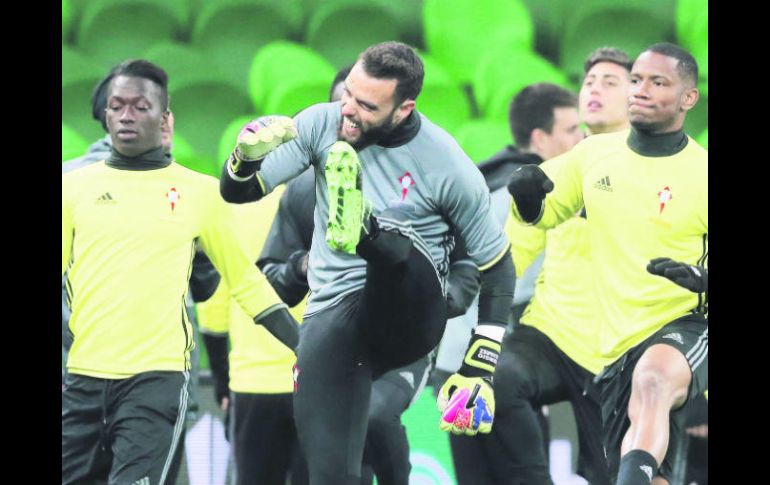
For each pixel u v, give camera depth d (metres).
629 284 16.64
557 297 18.59
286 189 17.52
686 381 15.89
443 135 14.18
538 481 18.19
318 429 13.56
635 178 16.70
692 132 25.69
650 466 15.23
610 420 16.95
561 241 18.58
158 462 15.88
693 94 16.66
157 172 16.64
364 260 13.79
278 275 17.00
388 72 13.35
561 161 17.34
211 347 19.88
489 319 14.46
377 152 14.02
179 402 16.12
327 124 13.93
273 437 18.72
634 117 16.62
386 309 13.06
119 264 16.27
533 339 18.66
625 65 20.03
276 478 18.88
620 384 16.72
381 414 16.69
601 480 18.56
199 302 18.89
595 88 19.95
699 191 16.55
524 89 20.95
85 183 16.61
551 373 18.50
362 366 13.65
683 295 16.36
